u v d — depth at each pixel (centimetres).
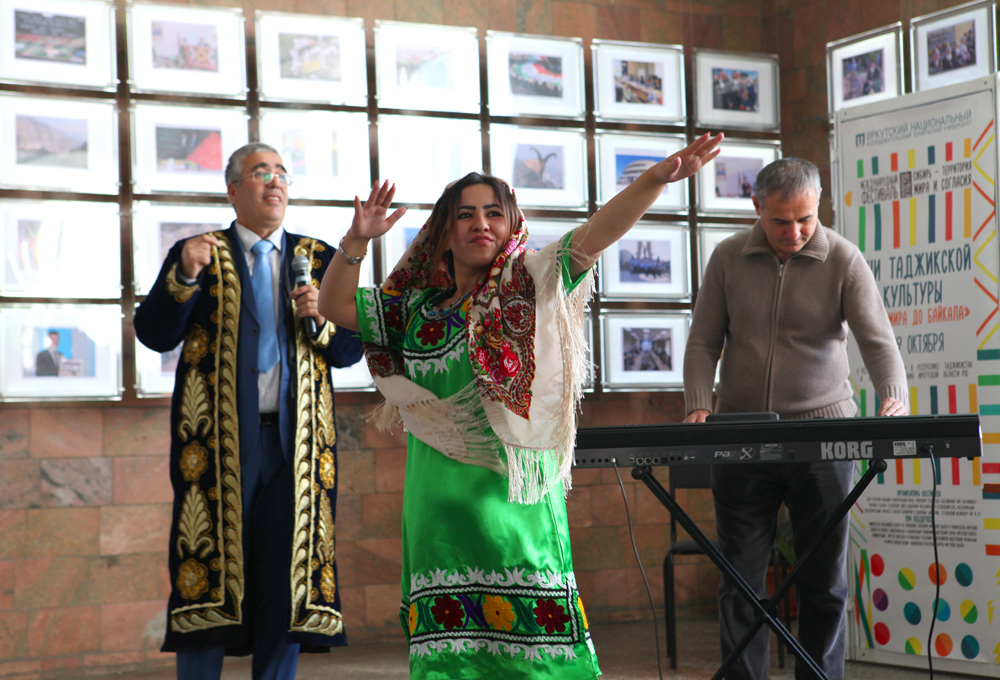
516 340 192
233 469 281
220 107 451
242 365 286
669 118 521
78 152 429
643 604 500
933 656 368
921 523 373
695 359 304
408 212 472
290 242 307
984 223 359
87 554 417
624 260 508
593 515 497
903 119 382
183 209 441
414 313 203
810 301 288
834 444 211
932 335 372
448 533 190
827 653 277
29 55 424
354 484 456
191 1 452
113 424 426
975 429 204
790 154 535
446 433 193
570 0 514
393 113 476
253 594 283
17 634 403
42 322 417
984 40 456
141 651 421
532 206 494
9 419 411
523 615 186
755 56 536
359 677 385
